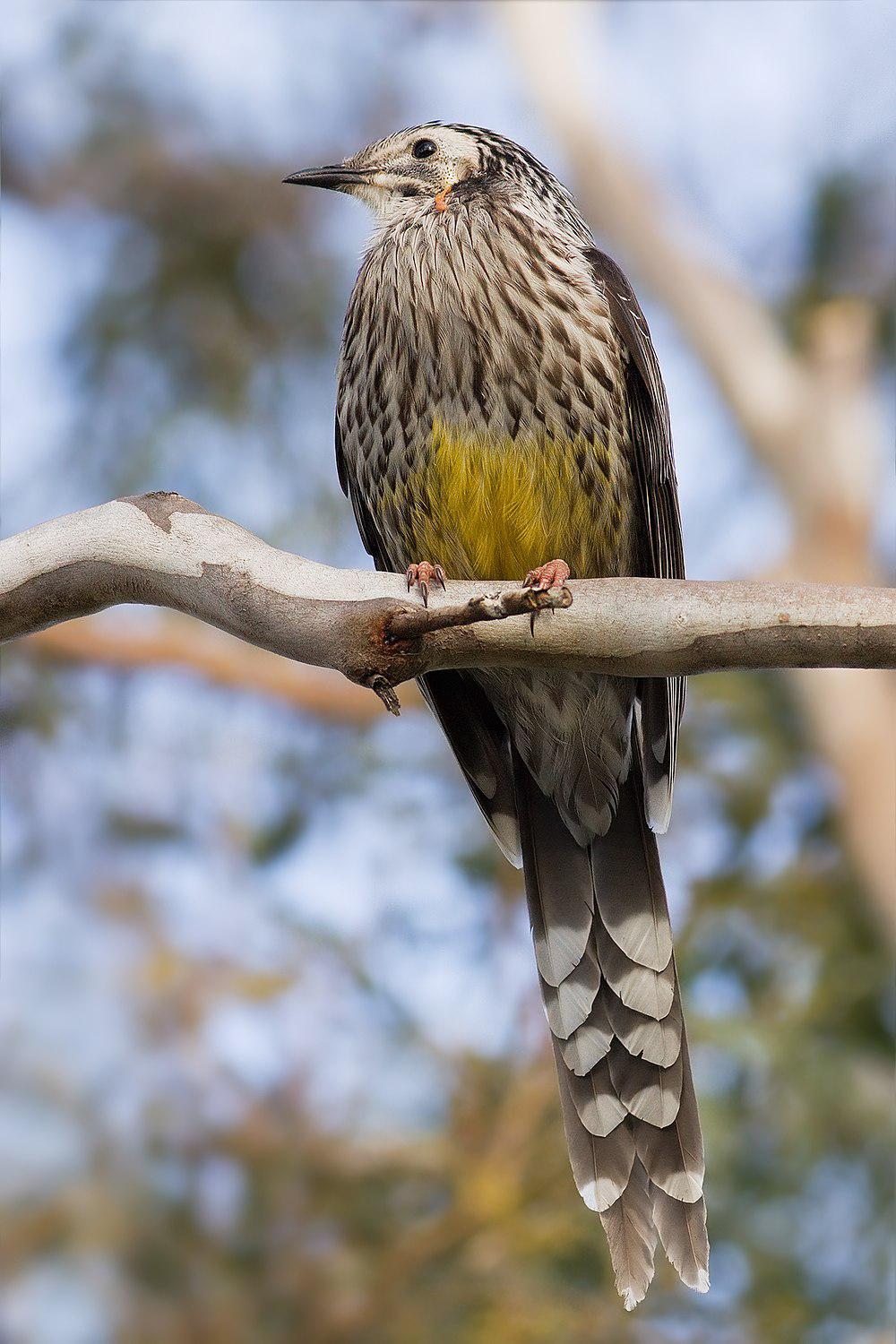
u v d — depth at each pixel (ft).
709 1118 35.78
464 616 22.84
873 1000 37.99
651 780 30.73
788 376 45.24
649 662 23.59
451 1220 32.94
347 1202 32.91
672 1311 34.22
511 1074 34.19
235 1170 32.99
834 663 23.15
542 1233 32.91
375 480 32.32
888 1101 36.91
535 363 30.55
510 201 32.14
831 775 40.14
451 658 23.77
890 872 38.91
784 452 44.42
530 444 30.68
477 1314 32.63
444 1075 33.99
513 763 32.42
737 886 39.40
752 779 40.60
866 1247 35.76
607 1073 29.35
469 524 31.22
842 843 39.63
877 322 46.47
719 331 46.11
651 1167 28.40
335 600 23.86
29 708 42.01
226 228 46.47
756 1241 35.27
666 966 30.27
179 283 46.14
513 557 31.42
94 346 45.65
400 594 24.21
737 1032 36.55
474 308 30.68
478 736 32.12
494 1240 32.83
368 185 34.30
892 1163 36.42
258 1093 33.50
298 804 41.39
